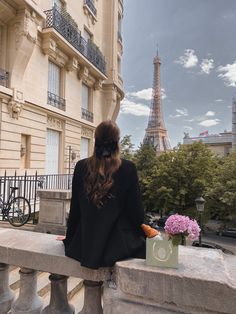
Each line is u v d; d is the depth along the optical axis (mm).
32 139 15672
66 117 19281
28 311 2564
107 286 2234
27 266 2518
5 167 13484
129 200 2289
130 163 2344
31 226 8375
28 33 13961
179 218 2102
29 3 13625
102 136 2344
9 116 13797
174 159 29672
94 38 24453
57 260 2402
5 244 2652
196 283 1888
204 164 29031
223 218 28812
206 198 27734
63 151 19141
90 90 24109
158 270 2010
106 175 2248
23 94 14562
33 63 15625
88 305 2402
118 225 2254
